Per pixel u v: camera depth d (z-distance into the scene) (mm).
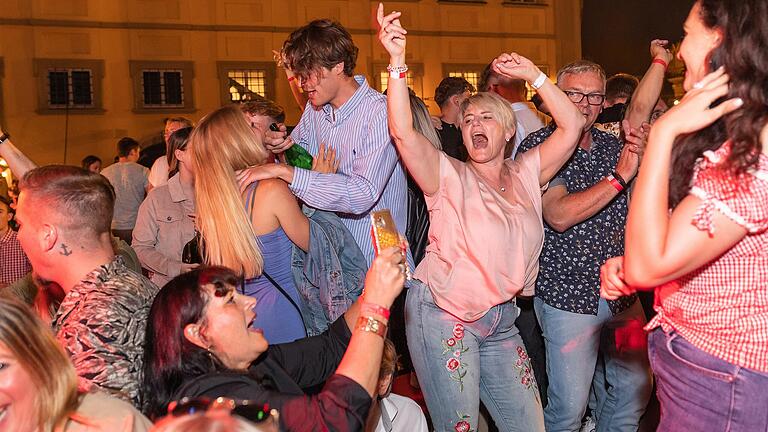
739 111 1667
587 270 3406
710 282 1766
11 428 1740
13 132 22500
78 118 23219
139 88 23859
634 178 3502
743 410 1762
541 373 4113
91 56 23328
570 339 3443
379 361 2037
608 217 3430
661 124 1700
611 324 3646
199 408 1639
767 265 1718
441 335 3029
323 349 2582
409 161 2973
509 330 3143
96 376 2154
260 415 1638
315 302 3156
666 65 3805
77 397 1852
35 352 1726
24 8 22562
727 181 1641
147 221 4207
